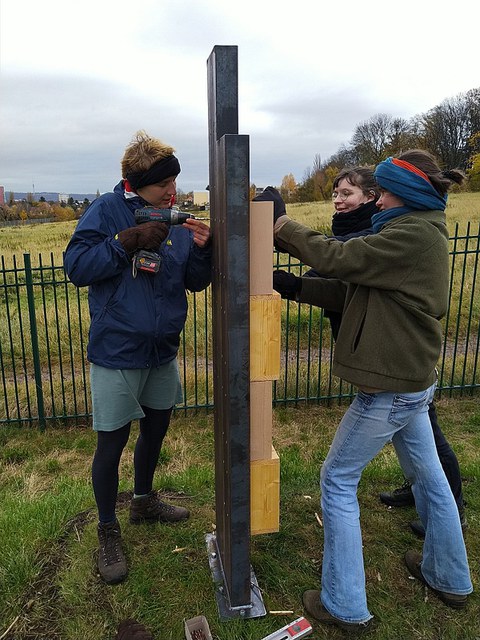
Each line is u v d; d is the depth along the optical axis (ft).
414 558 8.10
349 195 8.46
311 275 8.36
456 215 56.80
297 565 8.29
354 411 6.67
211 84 6.24
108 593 7.72
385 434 6.59
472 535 9.05
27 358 21.42
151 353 7.57
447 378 17.66
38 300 29.73
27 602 7.60
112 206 7.36
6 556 8.42
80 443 14.26
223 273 6.20
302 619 6.97
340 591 6.79
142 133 7.18
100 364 7.34
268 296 6.25
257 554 8.52
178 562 8.29
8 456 13.71
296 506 9.90
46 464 13.12
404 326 6.20
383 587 7.82
